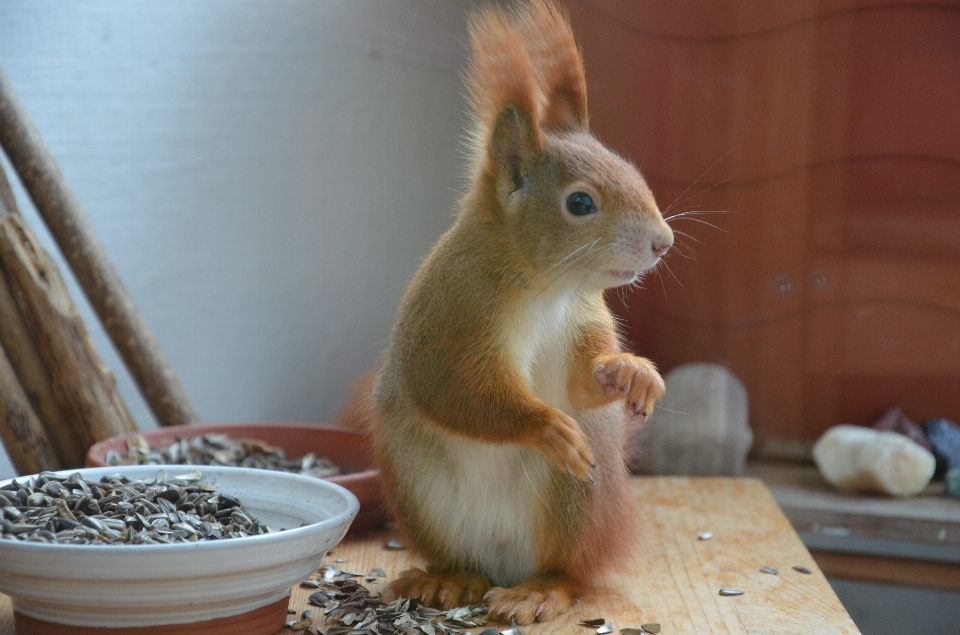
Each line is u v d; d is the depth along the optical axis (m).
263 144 0.96
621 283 0.67
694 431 0.95
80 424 0.81
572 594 0.69
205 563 0.60
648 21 0.96
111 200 0.95
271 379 0.98
